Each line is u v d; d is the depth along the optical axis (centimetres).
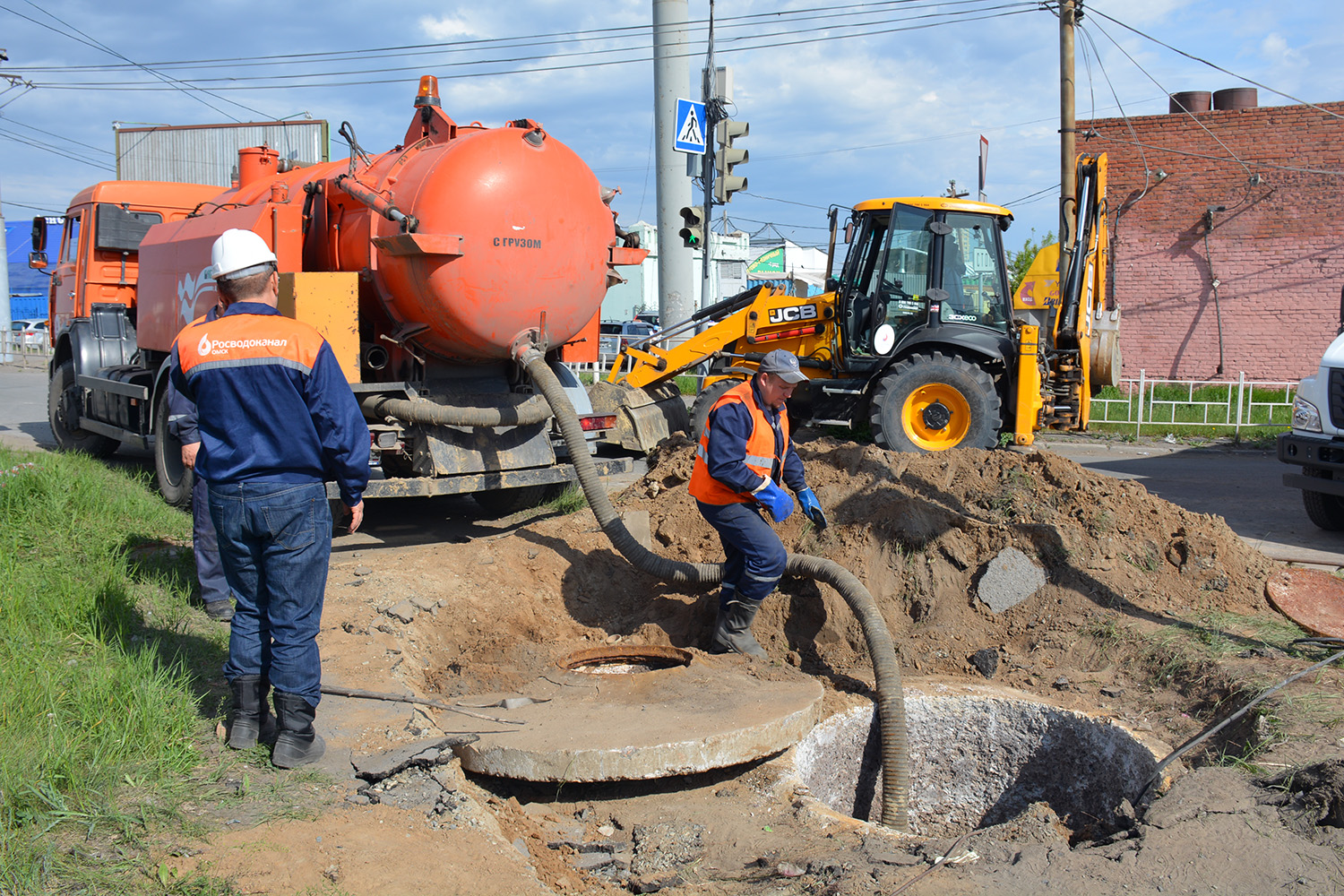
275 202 696
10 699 343
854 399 987
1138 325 1745
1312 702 413
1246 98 1722
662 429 1055
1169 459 1204
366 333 704
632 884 333
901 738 453
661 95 1146
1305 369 1638
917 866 319
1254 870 297
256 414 333
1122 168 1722
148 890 267
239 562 349
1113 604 537
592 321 775
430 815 332
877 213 1003
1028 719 475
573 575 603
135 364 955
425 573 576
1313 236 1609
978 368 910
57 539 569
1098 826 422
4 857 270
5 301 2416
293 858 289
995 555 561
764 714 422
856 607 499
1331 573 597
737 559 525
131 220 1042
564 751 379
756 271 4056
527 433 699
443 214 609
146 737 346
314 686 353
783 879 319
